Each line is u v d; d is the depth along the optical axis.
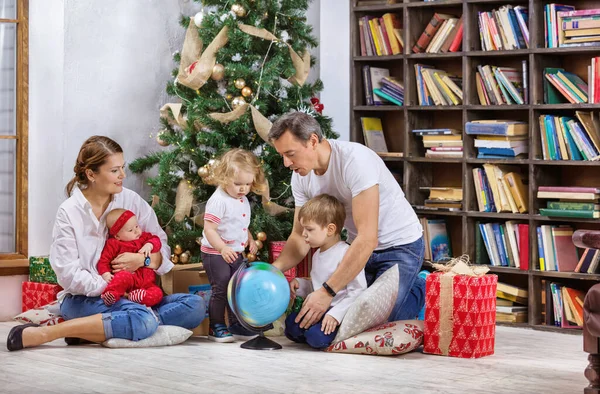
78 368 3.81
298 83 5.48
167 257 4.72
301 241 4.52
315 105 5.63
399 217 4.42
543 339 4.89
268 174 5.25
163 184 5.37
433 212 5.73
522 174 5.60
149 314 4.36
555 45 5.29
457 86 5.69
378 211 4.27
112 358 4.04
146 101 5.76
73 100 5.44
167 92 5.66
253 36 5.39
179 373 3.74
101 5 5.52
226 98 5.36
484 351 4.21
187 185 5.36
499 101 5.53
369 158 4.30
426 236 5.80
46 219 5.41
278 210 5.35
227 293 4.34
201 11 5.46
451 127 5.98
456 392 3.44
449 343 4.19
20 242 5.34
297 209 4.55
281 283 4.24
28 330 4.22
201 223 5.43
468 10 5.58
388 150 6.25
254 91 5.33
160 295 4.51
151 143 5.80
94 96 5.52
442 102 5.73
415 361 4.06
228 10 5.51
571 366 4.04
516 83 5.50
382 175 4.40
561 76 5.31
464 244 5.61
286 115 4.23
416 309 4.59
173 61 5.89
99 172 4.36
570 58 5.50
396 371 3.83
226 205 4.61
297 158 4.23
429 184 6.04
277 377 3.68
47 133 5.39
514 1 5.52
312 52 6.53
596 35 5.12
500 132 5.42
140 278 4.48
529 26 5.34
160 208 5.39
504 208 5.50
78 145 5.47
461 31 5.65
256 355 4.16
